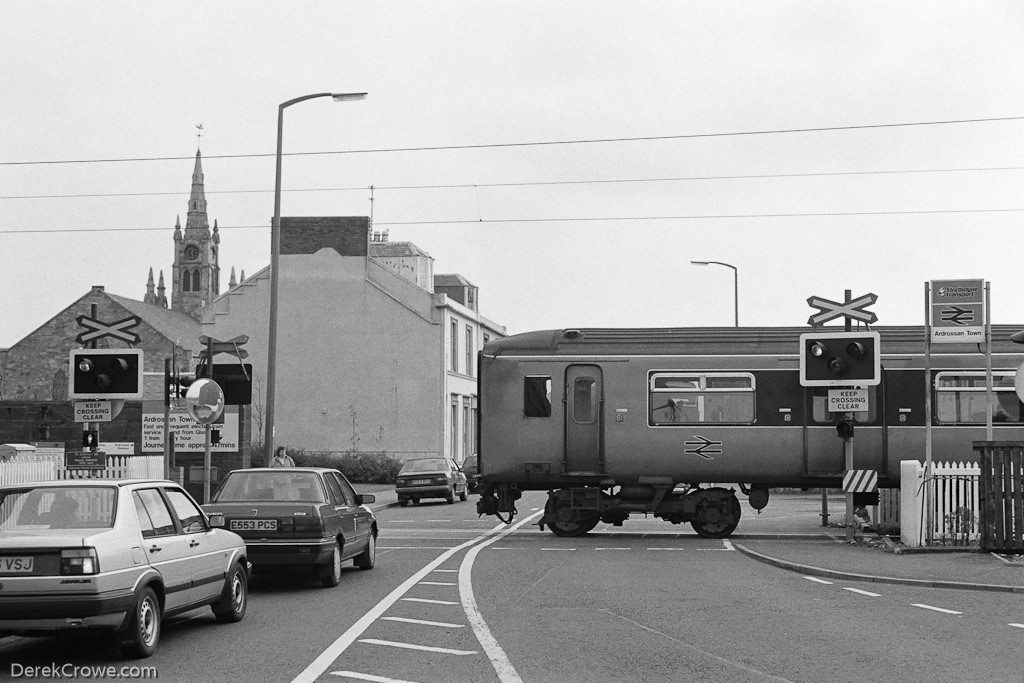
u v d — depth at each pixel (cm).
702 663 997
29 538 984
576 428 2570
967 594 1486
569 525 2578
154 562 1071
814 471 2502
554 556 2073
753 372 2534
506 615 1308
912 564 1791
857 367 2227
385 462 5206
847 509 2289
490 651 1062
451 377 5647
